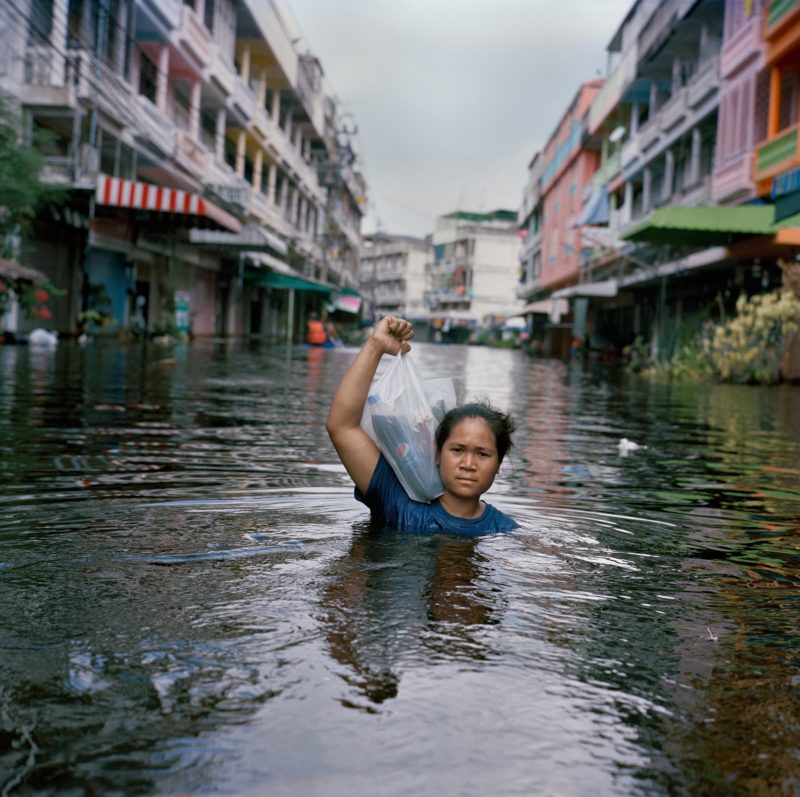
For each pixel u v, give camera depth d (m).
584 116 45.38
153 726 1.40
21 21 19.97
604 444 6.71
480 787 1.25
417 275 115.25
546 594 2.25
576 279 48.91
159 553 2.54
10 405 7.55
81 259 24.58
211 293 39.19
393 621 1.96
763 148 21.97
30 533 2.80
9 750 1.32
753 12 22.38
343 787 1.24
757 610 2.22
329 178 58.53
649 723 1.49
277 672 1.64
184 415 7.44
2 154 17.56
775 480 4.97
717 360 19.61
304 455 5.11
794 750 1.40
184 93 32.00
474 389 14.12
